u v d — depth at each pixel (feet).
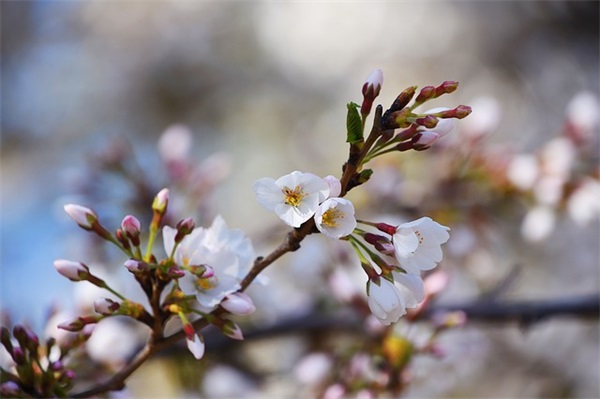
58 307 2.52
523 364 5.98
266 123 7.73
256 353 3.92
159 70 8.00
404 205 3.72
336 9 8.09
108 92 7.93
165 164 3.39
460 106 2.10
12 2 8.09
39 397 2.29
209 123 7.86
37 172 7.58
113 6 8.32
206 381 3.31
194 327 2.22
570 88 7.60
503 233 4.80
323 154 7.08
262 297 3.50
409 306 2.13
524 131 7.23
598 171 3.57
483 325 3.39
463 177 3.67
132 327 3.03
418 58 7.81
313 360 2.91
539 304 3.04
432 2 8.04
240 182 7.35
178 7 8.30
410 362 2.78
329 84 7.86
